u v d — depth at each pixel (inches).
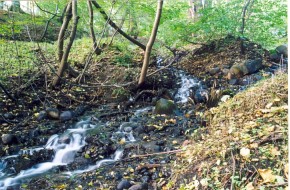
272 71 303.1
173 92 297.0
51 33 392.8
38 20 312.5
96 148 198.4
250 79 291.7
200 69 341.1
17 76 291.0
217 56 356.2
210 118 197.6
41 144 212.1
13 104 259.9
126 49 358.6
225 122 167.6
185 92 295.9
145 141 200.5
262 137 132.3
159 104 252.4
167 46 373.4
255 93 173.5
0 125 232.1
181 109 259.0
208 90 283.6
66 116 247.4
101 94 294.7
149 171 160.7
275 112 149.7
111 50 353.7
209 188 120.9
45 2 335.9
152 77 315.9
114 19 327.3
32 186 165.8
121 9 323.0
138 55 369.1
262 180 112.9
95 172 170.4
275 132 131.6
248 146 129.4
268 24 382.9
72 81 300.2
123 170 167.9
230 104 179.8
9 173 183.0
